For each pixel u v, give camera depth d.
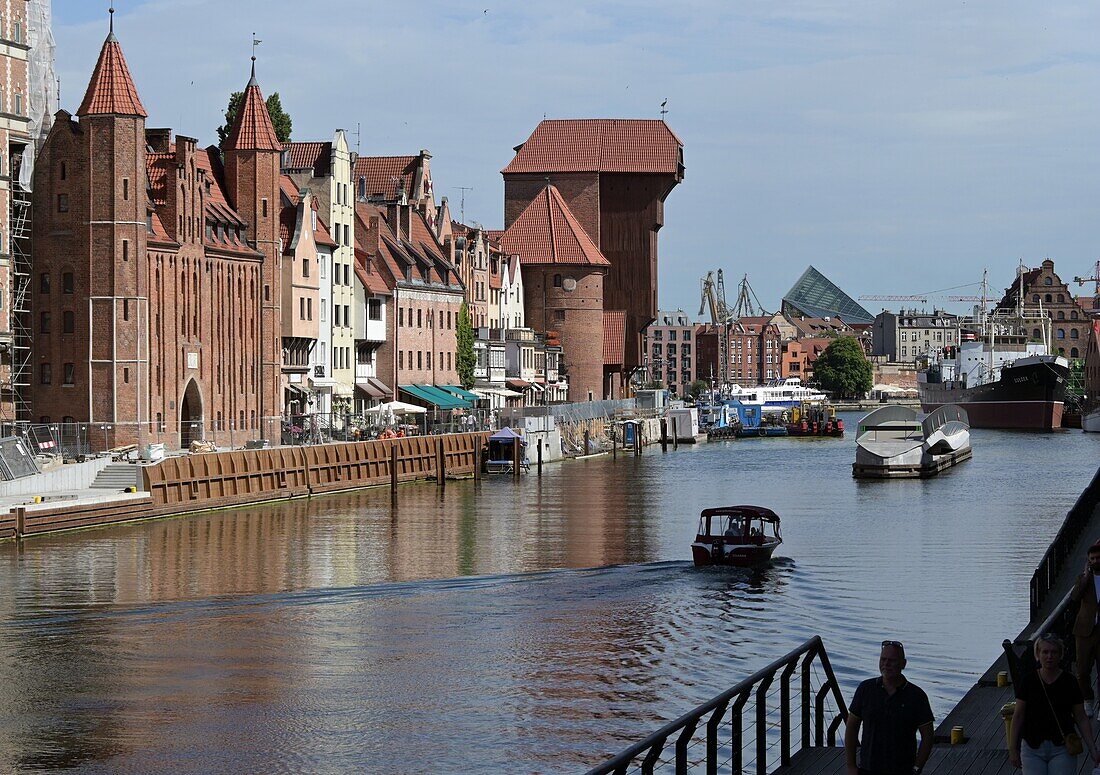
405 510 135.75
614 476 186.00
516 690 62.81
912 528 123.06
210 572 95.06
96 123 140.12
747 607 82.94
